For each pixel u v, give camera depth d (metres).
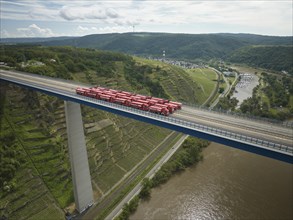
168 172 90.62
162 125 56.69
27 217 66.94
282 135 52.47
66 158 85.62
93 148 93.88
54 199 73.88
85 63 154.88
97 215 72.12
